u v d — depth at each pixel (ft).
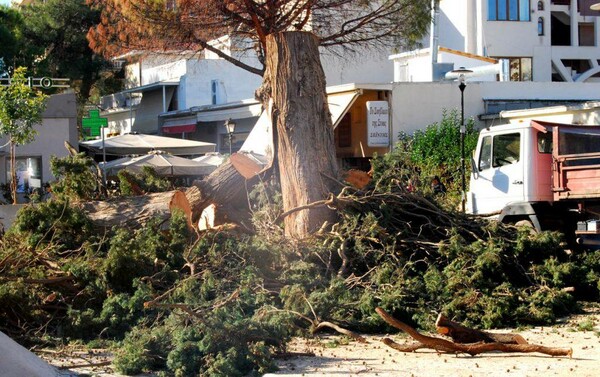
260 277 42.93
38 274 43.27
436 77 128.06
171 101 180.34
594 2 177.27
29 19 201.16
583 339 37.35
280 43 52.42
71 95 123.13
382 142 116.57
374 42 93.50
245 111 146.72
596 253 49.32
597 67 176.76
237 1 82.53
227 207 57.93
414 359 33.47
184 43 88.63
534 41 167.63
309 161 51.21
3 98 100.27
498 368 31.09
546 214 60.90
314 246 45.96
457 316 40.57
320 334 39.50
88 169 59.52
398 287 41.73
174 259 44.50
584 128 60.54
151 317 39.11
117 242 43.42
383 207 48.55
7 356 30.22
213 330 32.45
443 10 167.94
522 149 61.57
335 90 117.60
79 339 39.34
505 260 45.52
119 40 88.53
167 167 106.01
